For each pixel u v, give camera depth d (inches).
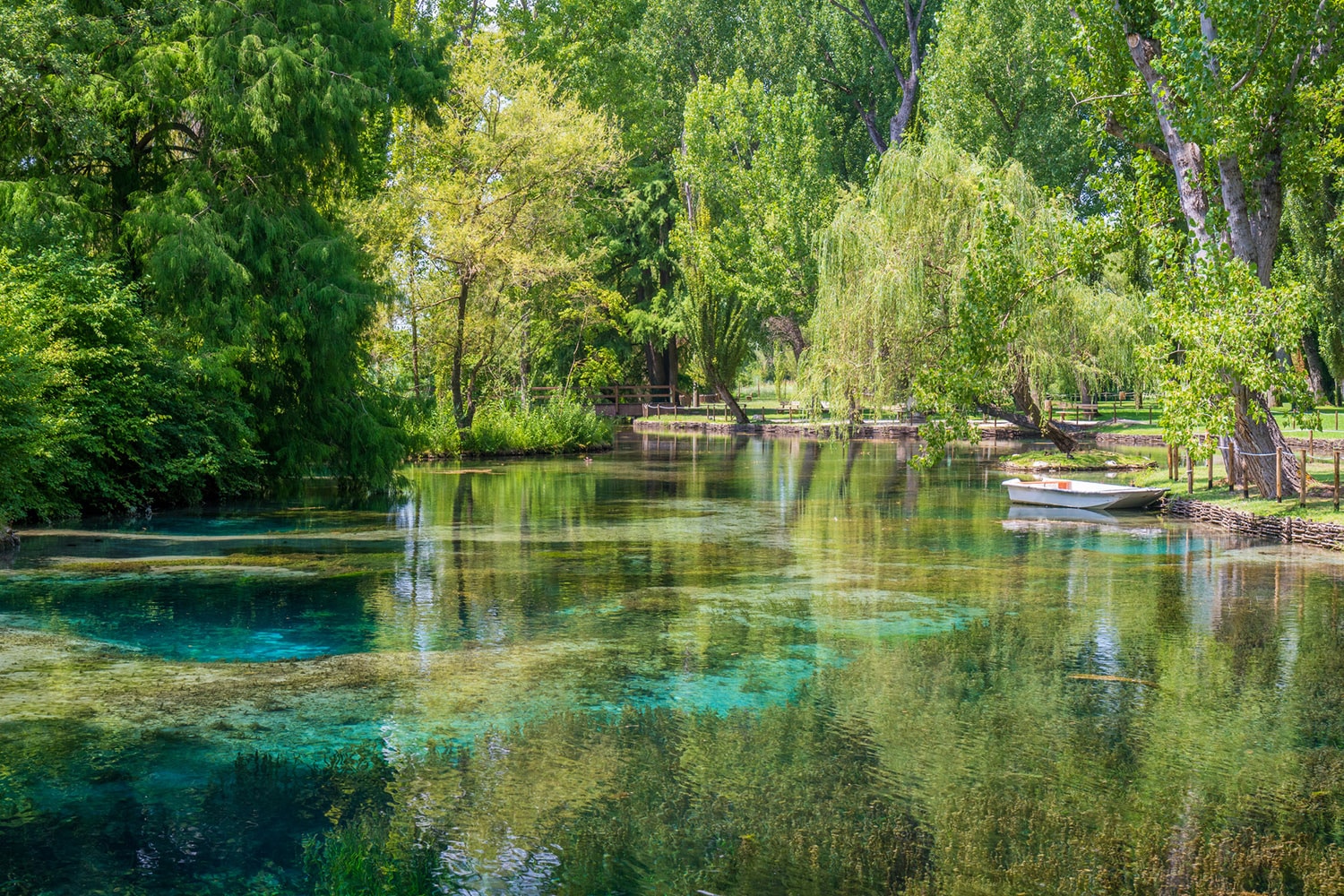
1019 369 1140.5
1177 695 338.0
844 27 2175.2
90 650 393.1
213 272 805.9
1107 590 519.5
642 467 1353.3
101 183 873.5
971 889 208.8
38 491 741.3
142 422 789.2
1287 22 682.2
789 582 548.7
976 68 1785.2
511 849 227.5
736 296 2142.0
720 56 2335.1
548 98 1573.6
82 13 848.9
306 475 1005.8
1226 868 217.8
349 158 917.2
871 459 1486.2
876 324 1131.3
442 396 1641.2
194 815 244.4
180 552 628.4
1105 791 257.9
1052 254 897.5
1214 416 704.4
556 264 1507.1
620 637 420.8
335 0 963.3
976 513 857.5
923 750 286.5
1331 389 1899.6
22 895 206.8
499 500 956.6
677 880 213.0
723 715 318.0
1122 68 796.0
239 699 333.4
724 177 2062.0
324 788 260.5
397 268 1435.8
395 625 438.9
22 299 675.4
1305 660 380.8
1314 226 1408.7
